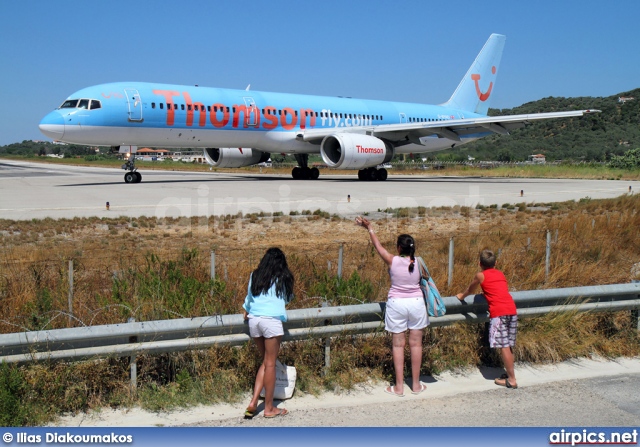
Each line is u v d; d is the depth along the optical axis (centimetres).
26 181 3150
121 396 548
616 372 647
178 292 726
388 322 584
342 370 618
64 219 1557
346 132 3052
